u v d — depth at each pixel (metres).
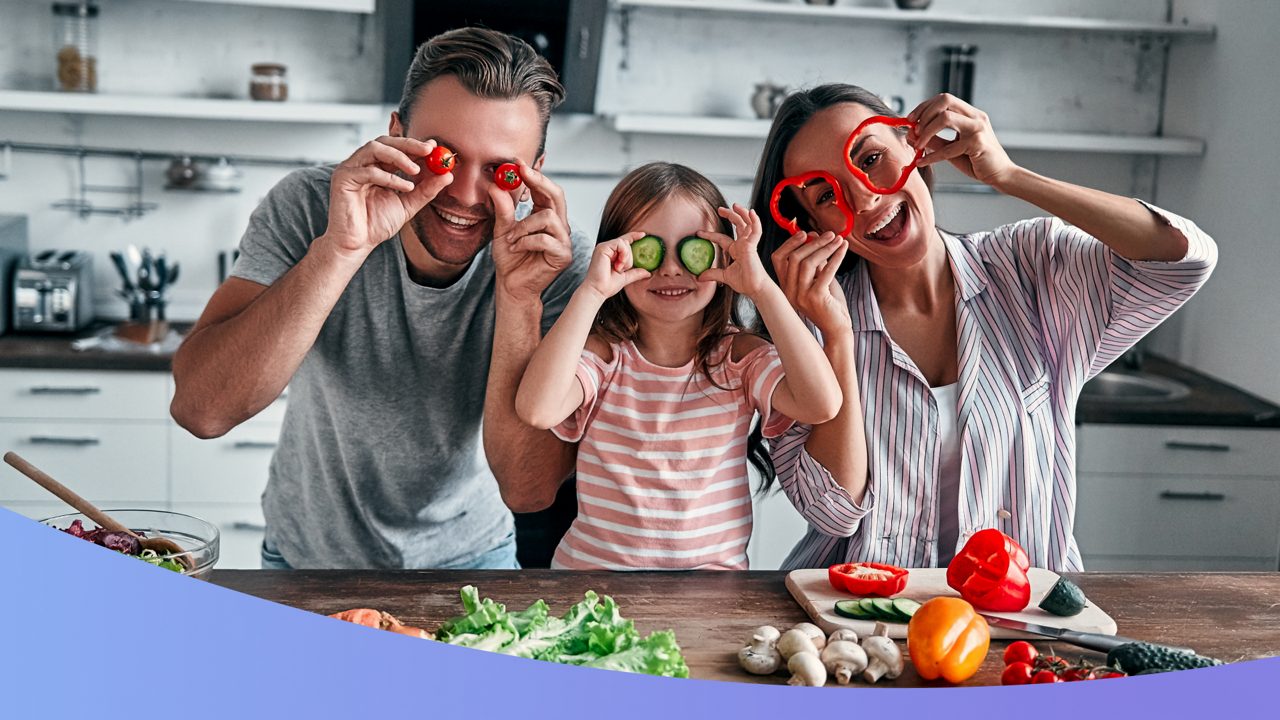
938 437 1.68
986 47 3.69
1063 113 3.74
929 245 1.65
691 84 3.64
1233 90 3.29
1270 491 3.04
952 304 1.74
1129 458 3.01
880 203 1.60
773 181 1.71
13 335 3.25
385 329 1.67
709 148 3.69
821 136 1.63
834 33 3.64
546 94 1.54
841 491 1.60
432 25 3.27
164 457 3.12
